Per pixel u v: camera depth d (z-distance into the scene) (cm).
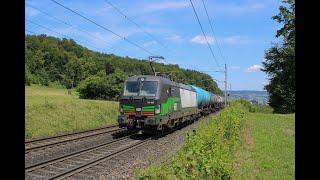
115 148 2114
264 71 7806
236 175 1344
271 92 7675
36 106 3391
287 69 7456
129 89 2664
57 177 1298
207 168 1119
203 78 11744
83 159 1722
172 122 3105
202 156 1153
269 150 1994
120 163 1662
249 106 7856
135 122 2622
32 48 12544
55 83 12475
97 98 8512
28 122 2905
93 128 3241
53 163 1549
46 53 12762
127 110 2633
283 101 7531
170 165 1018
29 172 1388
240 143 2178
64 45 14088
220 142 1480
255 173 1424
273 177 1352
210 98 5975
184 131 3200
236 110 3422
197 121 4453
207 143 1378
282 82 7531
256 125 3709
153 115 2592
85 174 1404
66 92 9894
